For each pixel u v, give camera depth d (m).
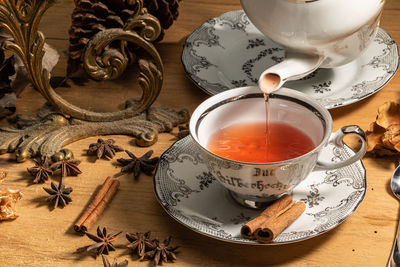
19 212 0.84
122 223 0.82
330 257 0.78
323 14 0.85
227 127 0.83
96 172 0.87
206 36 0.99
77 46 0.94
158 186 0.82
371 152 0.86
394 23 1.01
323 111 0.80
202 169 0.84
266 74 0.84
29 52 0.87
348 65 0.95
